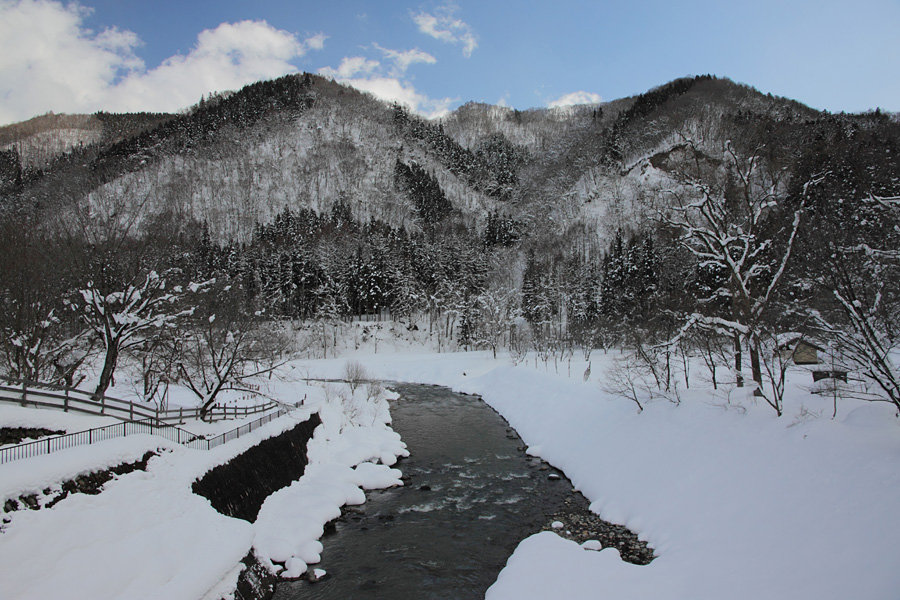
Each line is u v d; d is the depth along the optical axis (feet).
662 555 57.11
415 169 625.82
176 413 97.04
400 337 297.12
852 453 51.31
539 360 202.49
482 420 141.38
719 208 80.33
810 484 51.70
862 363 56.44
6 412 57.98
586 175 511.81
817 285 61.67
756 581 45.11
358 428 118.21
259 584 54.70
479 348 277.85
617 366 117.29
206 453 68.95
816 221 71.46
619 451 84.89
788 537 47.85
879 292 56.13
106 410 76.33
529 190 623.36
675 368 108.68
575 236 401.29
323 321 281.95
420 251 335.47
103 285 81.82
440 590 54.60
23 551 41.01
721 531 55.21
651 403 90.17
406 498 82.17
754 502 55.42
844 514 45.50
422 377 222.48
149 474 58.65
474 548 64.23
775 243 84.23
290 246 327.47
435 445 114.73
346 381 196.65
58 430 60.64
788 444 59.00
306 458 96.63
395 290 303.07
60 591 39.88
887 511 42.34
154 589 45.16
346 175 616.80
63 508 46.85
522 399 144.66
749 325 74.08
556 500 80.02
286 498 77.15
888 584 36.29
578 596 49.44
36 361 82.17
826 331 60.54
